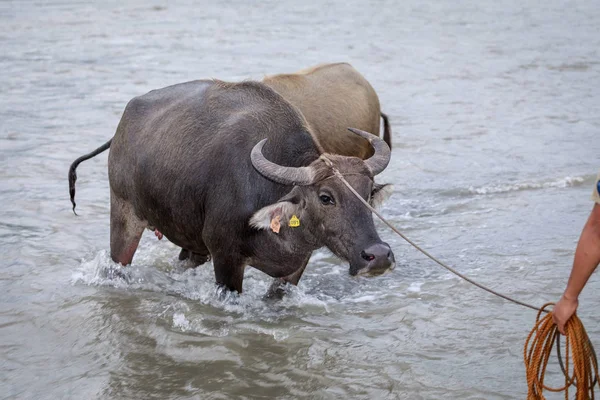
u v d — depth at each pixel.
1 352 24.56
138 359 24.22
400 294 28.69
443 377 22.70
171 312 27.34
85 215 36.78
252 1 123.88
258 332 25.84
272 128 26.25
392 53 78.88
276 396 22.02
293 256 26.19
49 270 30.83
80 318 26.83
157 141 27.86
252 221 24.25
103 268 30.16
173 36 90.38
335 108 35.28
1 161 44.41
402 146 47.22
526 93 60.69
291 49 81.38
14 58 76.38
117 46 83.69
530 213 35.94
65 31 94.00
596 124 51.06
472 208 37.09
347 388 22.31
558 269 29.84
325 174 24.00
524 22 99.38
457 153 45.56
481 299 27.81
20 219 36.09
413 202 38.25
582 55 76.12
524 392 21.75
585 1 119.12
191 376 23.17
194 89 28.88
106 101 59.34
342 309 27.69
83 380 22.94
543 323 18.69
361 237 23.42
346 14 108.94
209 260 31.66
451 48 81.38
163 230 28.70
